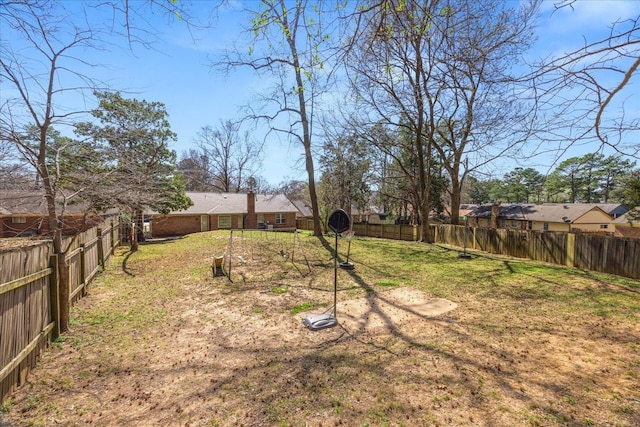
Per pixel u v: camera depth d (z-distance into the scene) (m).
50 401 3.21
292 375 3.70
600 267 9.63
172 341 4.67
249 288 7.66
